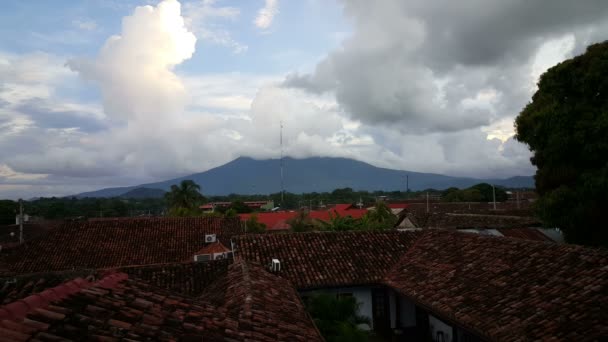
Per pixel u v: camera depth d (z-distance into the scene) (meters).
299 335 7.68
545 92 17.64
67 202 105.31
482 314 9.79
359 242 17.47
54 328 4.65
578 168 16.03
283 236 17.58
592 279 9.23
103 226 26.53
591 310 8.09
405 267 15.30
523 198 65.38
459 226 24.36
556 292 9.35
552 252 11.50
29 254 22.83
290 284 13.26
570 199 16.05
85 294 5.95
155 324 5.82
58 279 8.23
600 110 15.49
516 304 9.58
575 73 16.41
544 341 7.72
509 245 13.31
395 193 155.88
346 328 11.56
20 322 4.52
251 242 16.98
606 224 15.58
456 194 70.00
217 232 27.36
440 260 14.60
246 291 9.84
